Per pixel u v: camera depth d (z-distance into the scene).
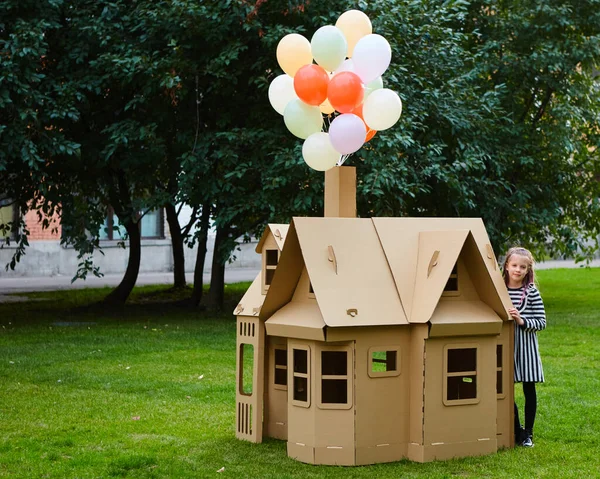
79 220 13.66
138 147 13.26
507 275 6.23
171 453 5.78
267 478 5.13
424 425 5.46
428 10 13.71
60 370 9.04
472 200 14.14
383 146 12.07
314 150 6.01
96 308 15.30
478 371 5.65
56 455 5.68
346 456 5.37
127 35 13.11
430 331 5.39
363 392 5.39
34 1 12.27
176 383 8.36
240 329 6.22
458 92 13.79
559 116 15.27
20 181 14.19
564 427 6.62
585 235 17.50
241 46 12.38
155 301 16.80
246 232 13.34
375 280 5.57
